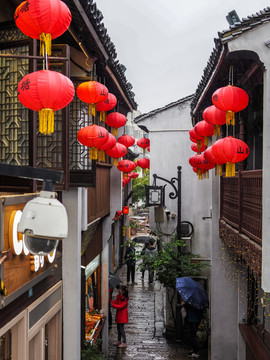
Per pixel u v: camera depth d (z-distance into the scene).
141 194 32.09
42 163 6.71
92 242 10.75
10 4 5.58
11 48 5.73
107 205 11.79
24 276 5.52
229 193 9.65
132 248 19.86
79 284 7.66
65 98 4.41
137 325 14.47
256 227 6.65
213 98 6.12
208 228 14.77
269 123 5.86
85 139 6.60
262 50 5.77
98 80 8.81
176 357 12.00
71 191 7.57
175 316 13.73
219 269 11.29
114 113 9.48
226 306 11.30
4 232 4.88
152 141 15.65
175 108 15.56
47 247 3.13
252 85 7.70
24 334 5.55
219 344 11.30
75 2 5.45
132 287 19.23
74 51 7.39
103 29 6.64
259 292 9.38
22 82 4.34
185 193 15.13
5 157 5.85
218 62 6.61
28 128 5.64
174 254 14.02
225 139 6.36
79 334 7.71
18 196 5.10
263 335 9.20
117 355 12.04
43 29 4.12
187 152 15.42
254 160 8.92
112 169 12.25
